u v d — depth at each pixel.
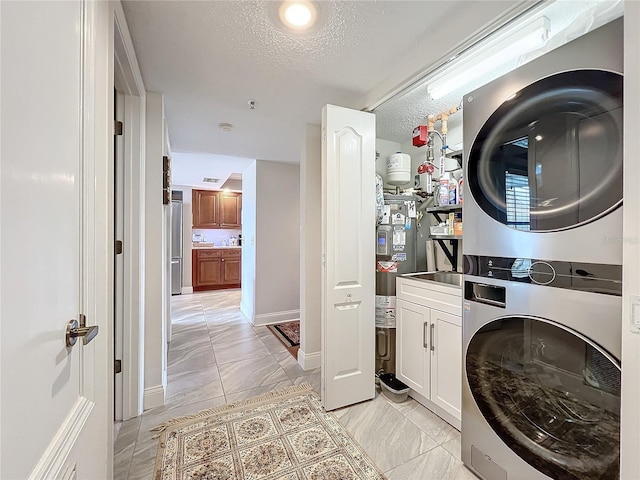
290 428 1.72
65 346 0.64
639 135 0.74
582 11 1.25
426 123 2.39
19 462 0.46
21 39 0.48
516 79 1.17
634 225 0.77
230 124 2.56
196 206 6.19
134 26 1.35
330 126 1.92
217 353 2.90
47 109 0.57
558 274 1.03
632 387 0.78
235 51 1.55
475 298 1.34
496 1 1.23
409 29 1.40
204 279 6.18
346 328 1.97
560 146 1.03
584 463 0.98
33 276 0.52
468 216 1.37
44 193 0.55
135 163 1.79
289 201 4.05
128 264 1.79
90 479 0.80
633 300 0.77
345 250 1.97
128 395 1.80
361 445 1.58
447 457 1.49
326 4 1.23
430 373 1.87
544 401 1.09
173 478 1.36
